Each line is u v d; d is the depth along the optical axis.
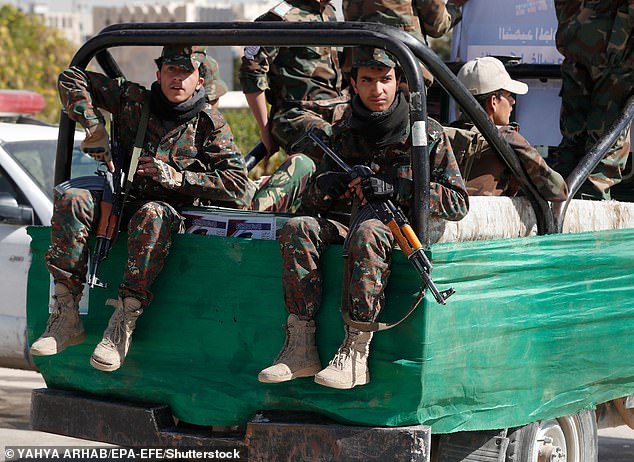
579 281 15.14
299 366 12.81
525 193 14.91
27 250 23.34
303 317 12.95
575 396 15.31
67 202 14.14
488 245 13.39
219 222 14.26
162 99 14.60
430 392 12.63
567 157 19.89
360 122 13.45
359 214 12.87
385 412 12.70
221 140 14.71
